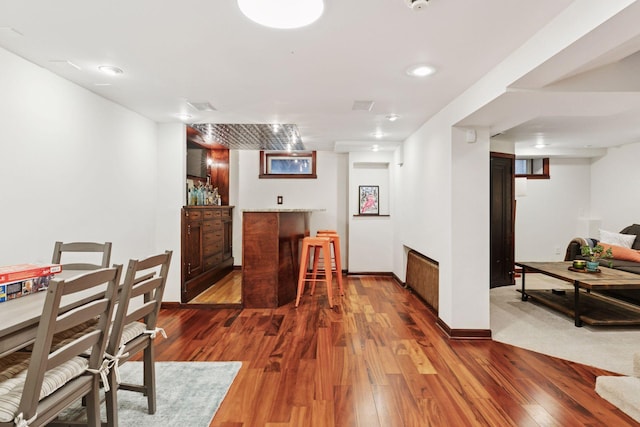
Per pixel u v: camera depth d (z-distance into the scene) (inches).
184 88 111.9
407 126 165.0
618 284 131.9
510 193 208.5
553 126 171.8
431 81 104.8
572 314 143.5
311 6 64.1
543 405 82.4
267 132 179.9
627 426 74.3
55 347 65.7
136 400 84.0
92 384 59.3
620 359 107.8
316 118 149.8
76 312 51.6
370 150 227.8
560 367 102.3
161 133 159.9
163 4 63.8
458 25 71.6
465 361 106.1
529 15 67.7
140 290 69.3
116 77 102.1
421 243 164.9
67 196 104.0
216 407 81.1
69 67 94.3
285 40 78.5
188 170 202.5
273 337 125.4
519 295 188.2
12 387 51.1
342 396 86.0
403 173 201.8
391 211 233.1
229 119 153.0
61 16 68.1
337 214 245.9
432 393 87.5
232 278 221.9
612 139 204.1
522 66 80.6
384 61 90.1
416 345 118.4
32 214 91.6
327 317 148.3
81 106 109.7
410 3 62.4
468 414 78.6
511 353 112.3
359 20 69.3
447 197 129.3
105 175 122.3
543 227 249.9
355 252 235.8
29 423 46.8
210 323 140.6
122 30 74.0
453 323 125.0
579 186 249.6
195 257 178.4
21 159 88.0
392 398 85.2
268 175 245.1
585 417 77.6
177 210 160.9
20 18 68.9
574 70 81.8
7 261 84.4
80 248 91.2
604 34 60.4
